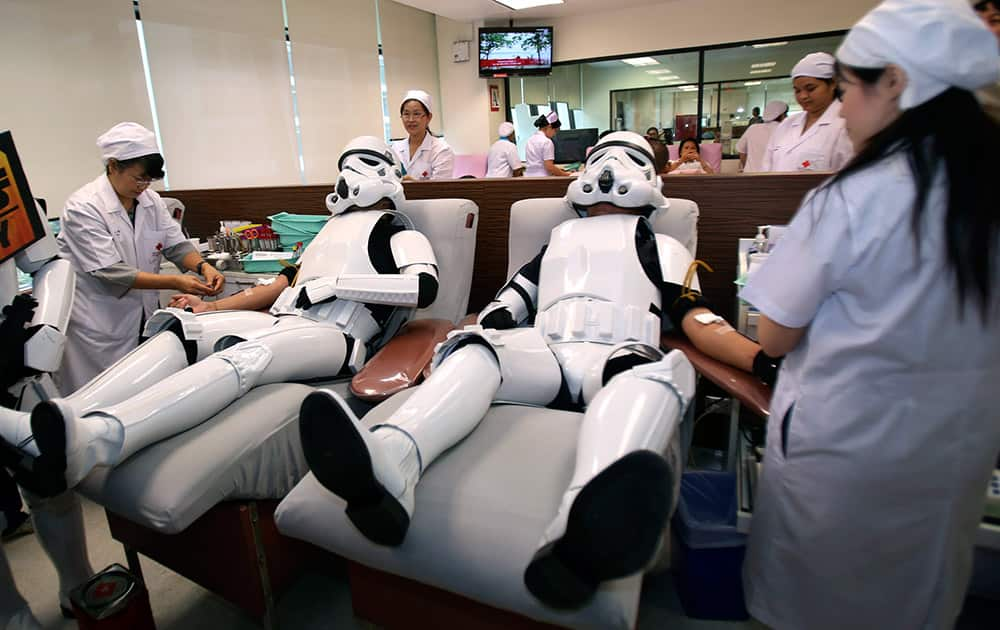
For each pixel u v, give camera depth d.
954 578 0.90
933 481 0.84
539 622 0.94
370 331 1.83
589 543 0.74
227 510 1.23
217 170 4.40
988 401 0.82
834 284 0.85
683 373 1.14
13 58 3.09
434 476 1.05
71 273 1.60
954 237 0.74
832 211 0.83
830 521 0.90
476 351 1.26
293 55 4.97
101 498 1.18
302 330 1.57
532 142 5.07
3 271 1.39
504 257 2.42
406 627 1.11
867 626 0.94
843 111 0.87
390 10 6.02
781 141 2.78
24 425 1.11
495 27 6.32
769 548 1.01
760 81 6.17
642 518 0.74
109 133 2.04
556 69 7.00
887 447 0.84
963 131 0.74
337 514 1.03
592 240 1.67
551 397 1.39
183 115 4.09
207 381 1.28
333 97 5.43
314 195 2.85
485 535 0.92
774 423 0.99
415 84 6.53
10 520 1.83
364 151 1.99
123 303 2.28
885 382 0.83
